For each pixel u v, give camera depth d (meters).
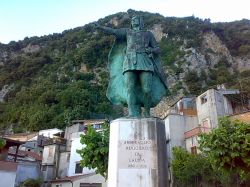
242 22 130.25
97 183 33.88
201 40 113.38
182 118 36.38
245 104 37.53
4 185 27.08
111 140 7.40
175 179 26.16
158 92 8.59
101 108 75.88
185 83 94.75
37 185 35.75
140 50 8.27
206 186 24.58
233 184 22.41
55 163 42.69
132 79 8.10
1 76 110.69
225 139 11.70
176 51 108.38
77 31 129.88
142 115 7.99
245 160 11.49
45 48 124.69
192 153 29.52
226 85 63.91
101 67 107.12
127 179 6.87
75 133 46.81
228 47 116.38
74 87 85.62
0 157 29.48
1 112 90.31
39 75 107.06
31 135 60.19
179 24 118.94
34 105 81.94
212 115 34.91
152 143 7.14
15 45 134.62
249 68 106.25
